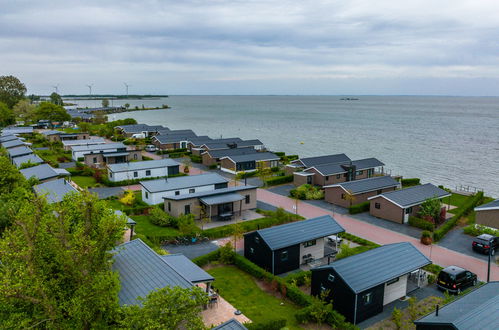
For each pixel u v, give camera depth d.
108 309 19.03
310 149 120.12
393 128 179.25
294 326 26.80
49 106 158.38
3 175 46.72
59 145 103.81
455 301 24.16
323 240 38.75
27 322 17.34
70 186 50.91
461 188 69.81
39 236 19.77
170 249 40.22
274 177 72.31
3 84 179.38
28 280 17.69
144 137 122.19
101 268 20.67
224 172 79.19
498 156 103.56
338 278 27.89
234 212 52.53
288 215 48.44
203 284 32.12
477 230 44.53
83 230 20.64
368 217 51.38
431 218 47.03
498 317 19.75
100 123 169.50
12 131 120.94
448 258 38.50
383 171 82.19
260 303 29.89
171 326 17.52
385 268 29.61
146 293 23.02
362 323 27.44
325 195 58.53
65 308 18.42
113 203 55.78
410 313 26.88
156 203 54.09
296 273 35.25
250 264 35.28
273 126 193.25
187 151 99.56
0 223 35.31
